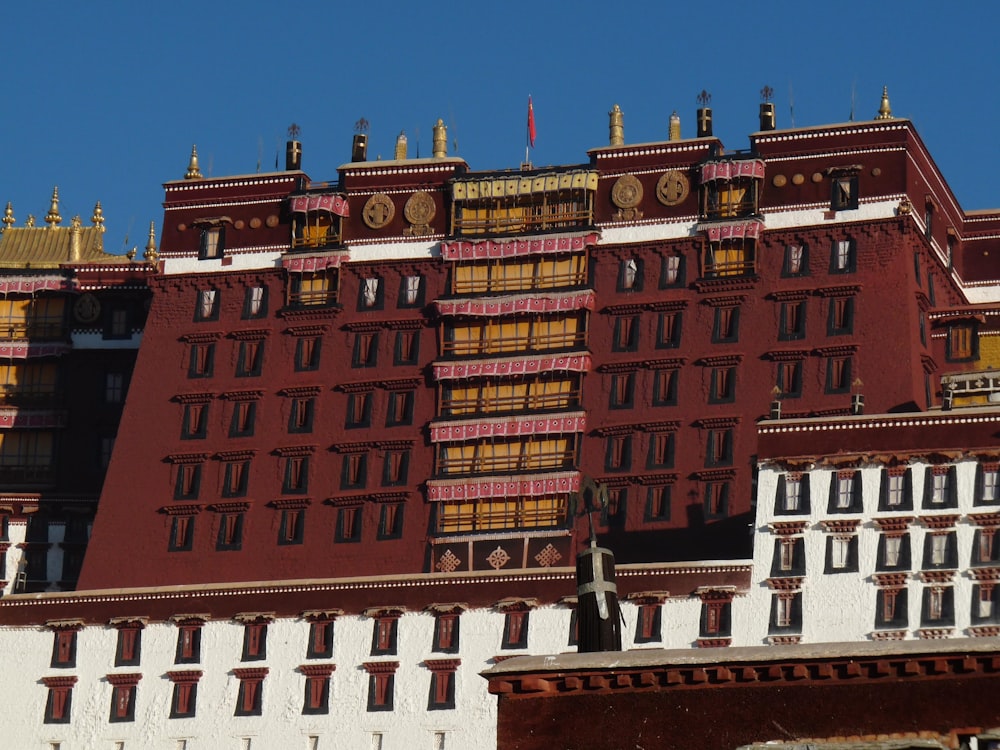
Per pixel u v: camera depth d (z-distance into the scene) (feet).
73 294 566.36
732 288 495.41
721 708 224.74
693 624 447.01
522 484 489.26
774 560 447.42
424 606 467.93
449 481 492.95
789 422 455.22
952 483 442.91
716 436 483.92
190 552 501.97
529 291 507.30
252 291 524.52
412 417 504.02
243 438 510.58
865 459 448.24
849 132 498.69
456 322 509.76
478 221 516.73
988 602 433.48
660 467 485.15
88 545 506.89
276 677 471.62
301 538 497.87
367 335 513.86
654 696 227.20
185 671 476.54
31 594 491.31
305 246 523.70
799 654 223.51
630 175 510.58
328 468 502.79
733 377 488.02
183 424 515.09
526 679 230.68
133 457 514.27
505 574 465.88
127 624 483.51
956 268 533.55
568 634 456.86
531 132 538.06
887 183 493.36
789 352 485.56
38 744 479.41
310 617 473.26
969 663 219.20
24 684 485.15
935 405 491.72
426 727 458.50
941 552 438.81
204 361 520.83
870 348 481.87
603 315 501.97
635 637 448.65
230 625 478.59
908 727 219.00
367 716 463.01
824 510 447.83
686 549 474.90
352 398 508.12
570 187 510.58
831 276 490.49
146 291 564.30
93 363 563.07
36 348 561.43
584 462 489.67
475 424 496.64
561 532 484.74
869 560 442.09
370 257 519.19
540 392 499.51
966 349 498.28
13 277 565.94
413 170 523.70
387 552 491.72
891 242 490.08
